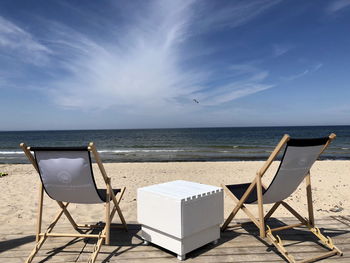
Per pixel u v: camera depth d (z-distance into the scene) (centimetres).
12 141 5475
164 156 2103
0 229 330
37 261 250
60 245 285
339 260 248
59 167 248
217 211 279
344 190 697
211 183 875
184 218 245
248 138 4988
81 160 241
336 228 323
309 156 262
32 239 300
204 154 2217
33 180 880
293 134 6694
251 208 545
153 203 269
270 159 249
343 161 1515
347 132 7025
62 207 304
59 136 7425
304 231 316
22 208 549
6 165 1421
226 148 2822
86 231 325
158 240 269
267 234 267
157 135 6944
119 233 318
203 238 268
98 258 255
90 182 254
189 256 257
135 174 1055
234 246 278
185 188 286
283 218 364
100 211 515
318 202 589
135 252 268
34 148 240
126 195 658
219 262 245
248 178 959
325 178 878
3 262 249
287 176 262
